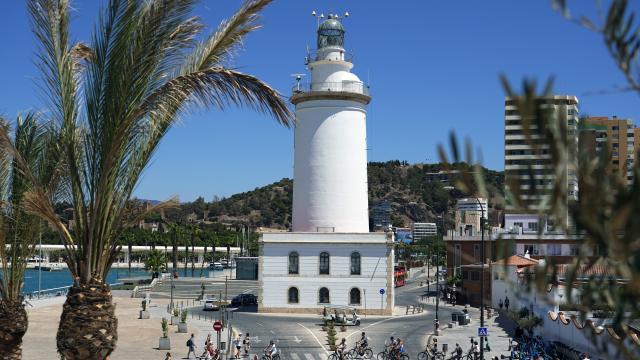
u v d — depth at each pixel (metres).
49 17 13.70
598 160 4.06
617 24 3.94
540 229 4.28
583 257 4.31
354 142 73.38
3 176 18.53
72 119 14.06
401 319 68.19
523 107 3.95
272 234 71.88
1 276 18.91
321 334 57.03
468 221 102.50
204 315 71.19
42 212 13.99
